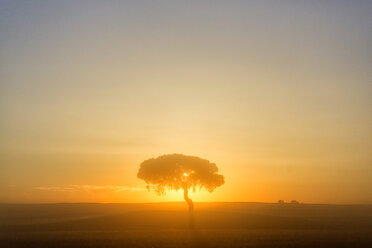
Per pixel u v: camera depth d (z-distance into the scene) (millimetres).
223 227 76438
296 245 48000
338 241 51312
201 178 80000
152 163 81875
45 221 86812
